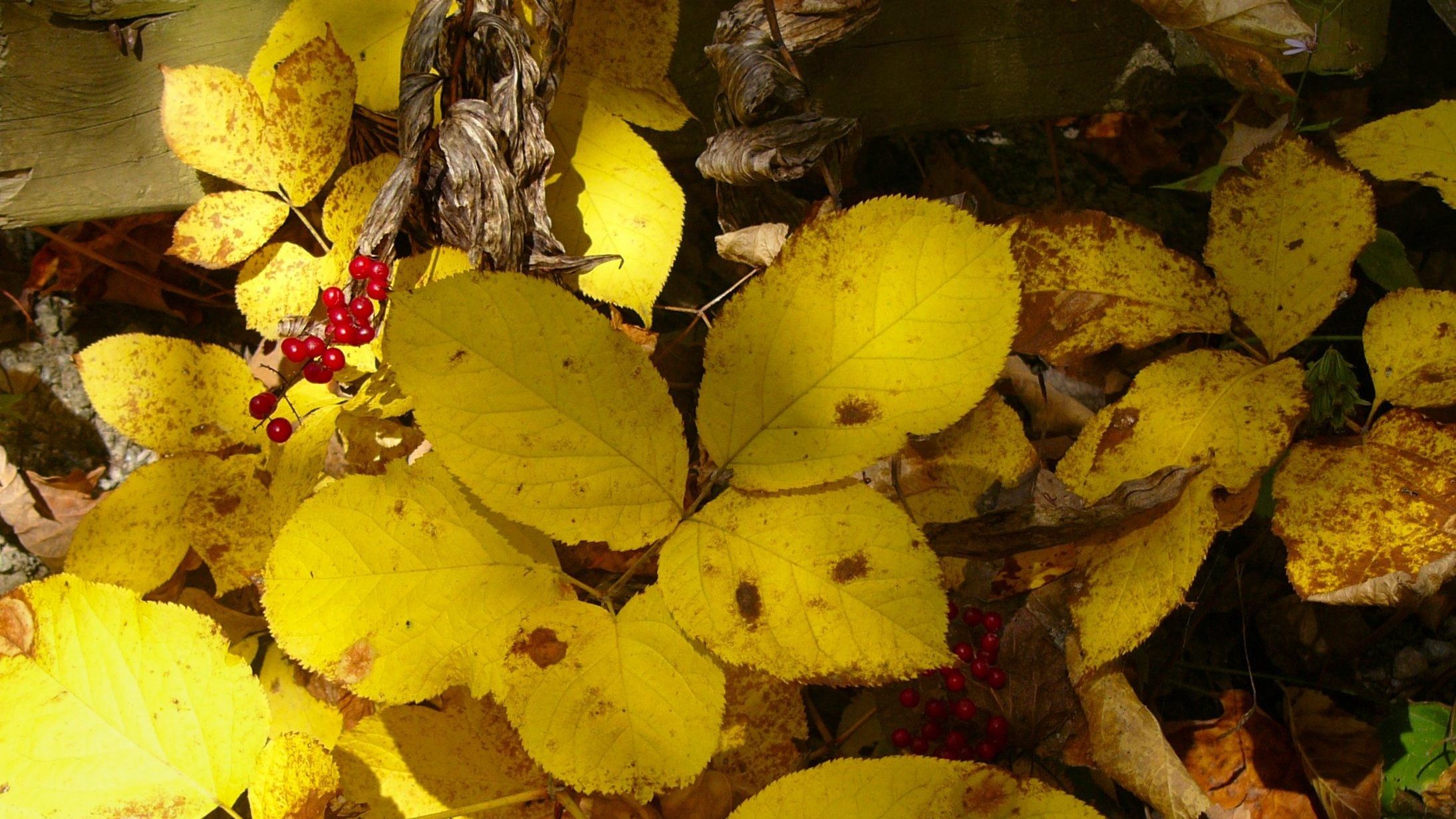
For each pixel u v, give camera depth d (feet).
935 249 2.15
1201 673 2.90
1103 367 2.97
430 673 2.20
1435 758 2.68
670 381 2.98
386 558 2.22
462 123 2.50
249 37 2.88
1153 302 2.51
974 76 3.02
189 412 2.69
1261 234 2.47
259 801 2.18
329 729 2.66
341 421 2.81
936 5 2.97
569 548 2.78
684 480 2.20
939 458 2.56
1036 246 2.52
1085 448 2.49
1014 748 2.58
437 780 2.38
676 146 3.12
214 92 2.56
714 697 2.18
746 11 2.73
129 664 2.17
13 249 3.29
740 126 2.69
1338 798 2.65
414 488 2.24
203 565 2.98
